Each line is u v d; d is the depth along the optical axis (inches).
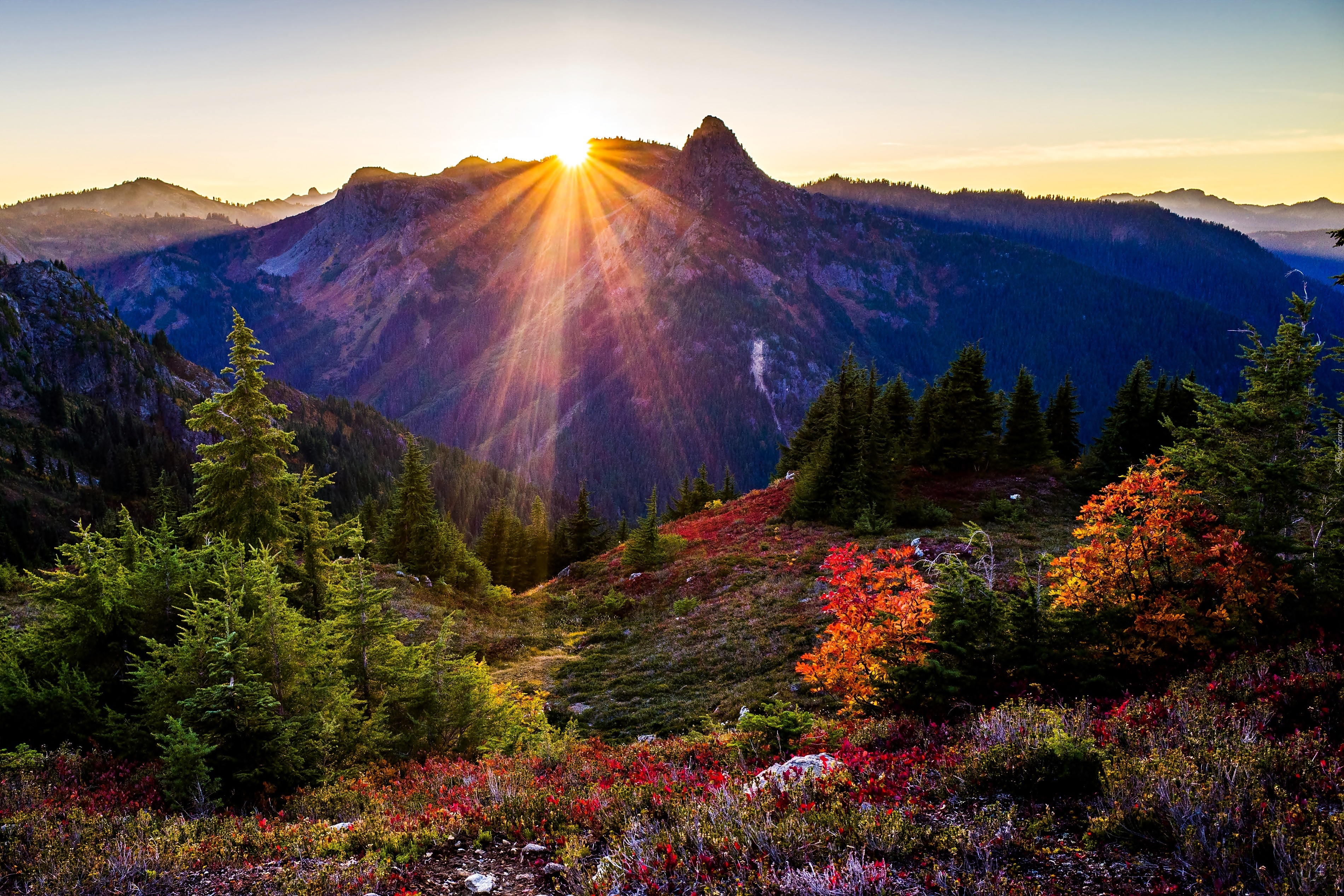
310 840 303.7
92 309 6614.2
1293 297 683.4
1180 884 192.4
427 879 259.6
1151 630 434.9
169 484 4672.7
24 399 5457.7
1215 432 692.7
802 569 1261.1
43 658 499.5
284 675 464.8
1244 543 470.6
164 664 442.3
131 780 398.9
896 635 509.4
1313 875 172.1
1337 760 235.5
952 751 312.2
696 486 2972.4
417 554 1583.4
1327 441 617.0
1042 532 1331.2
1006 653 423.8
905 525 1528.1
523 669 1077.8
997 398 1861.5
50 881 241.4
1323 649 364.2
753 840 236.4
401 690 561.3
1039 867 209.8
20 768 384.5
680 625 1150.3
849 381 2052.2
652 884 216.2
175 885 252.2
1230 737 265.9
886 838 226.1
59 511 4335.6
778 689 770.2
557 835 289.3
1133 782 236.2
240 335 916.0
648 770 360.2
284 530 910.4
